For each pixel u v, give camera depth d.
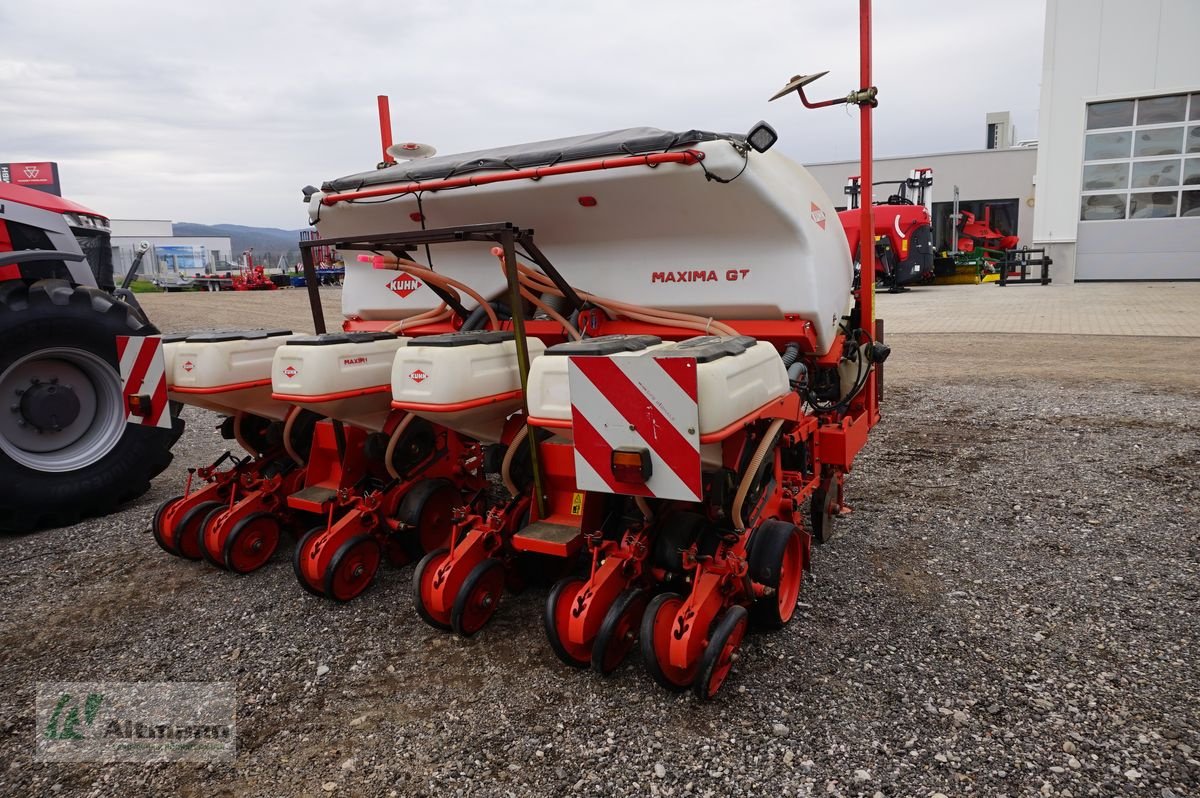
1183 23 18.00
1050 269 21.00
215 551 3.96
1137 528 4.22
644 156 3.30
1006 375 8.88
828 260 3.92
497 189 3.72
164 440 5.19
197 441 7.07
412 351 3.16
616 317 4.04
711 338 2.99
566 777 2.40
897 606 3.44
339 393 3.50
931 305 16.91
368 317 5.00
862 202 4.25
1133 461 5.41
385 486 3.90
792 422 3.47
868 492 5.04
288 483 4.23
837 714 2.65
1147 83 18.67
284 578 3.96
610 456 2.59
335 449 4.00
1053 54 19.62
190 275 38.81
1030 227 30.02
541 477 3.32
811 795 2.27
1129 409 6.93
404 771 2.46
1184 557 3.83
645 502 2.94
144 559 4.27
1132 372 8.62
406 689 2.92
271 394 3.99
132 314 5.27
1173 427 6.25
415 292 4.66
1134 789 2.23
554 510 3.40
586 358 2.57
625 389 2.52
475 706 2.79
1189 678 2.78
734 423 2.61
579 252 4.01
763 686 2.84
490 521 3.35
